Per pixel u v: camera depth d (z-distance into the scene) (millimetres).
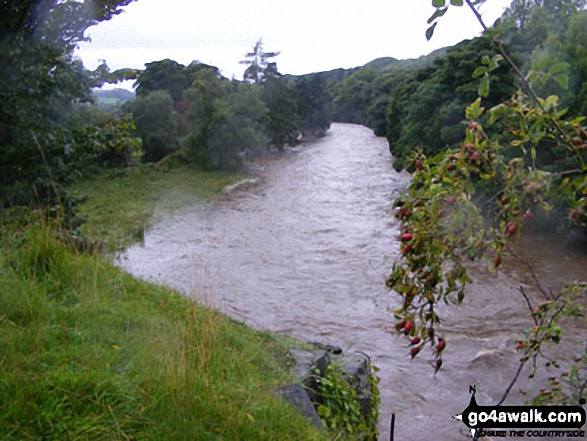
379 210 22828
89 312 4602
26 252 5355
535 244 16812
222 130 33094
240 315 11523
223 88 34688
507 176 2021
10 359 3387
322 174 33312
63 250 5570
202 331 4539
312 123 59688
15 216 7035
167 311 5344
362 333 10617
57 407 3018
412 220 2072
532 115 2139
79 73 8977
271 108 45875
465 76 23219
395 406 7684
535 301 12109
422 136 25875
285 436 3492
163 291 6016
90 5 8664
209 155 33344
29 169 8266
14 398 3010
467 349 9516
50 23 8617
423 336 2182
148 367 3596
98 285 5410
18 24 8266
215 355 4293
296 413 3943
